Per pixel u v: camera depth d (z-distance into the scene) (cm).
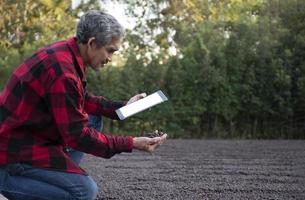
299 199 625
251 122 1909
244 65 1891
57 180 368
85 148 361
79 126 355
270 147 1442
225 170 913
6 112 364
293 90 1888
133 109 396
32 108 361
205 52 1895
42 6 1742
